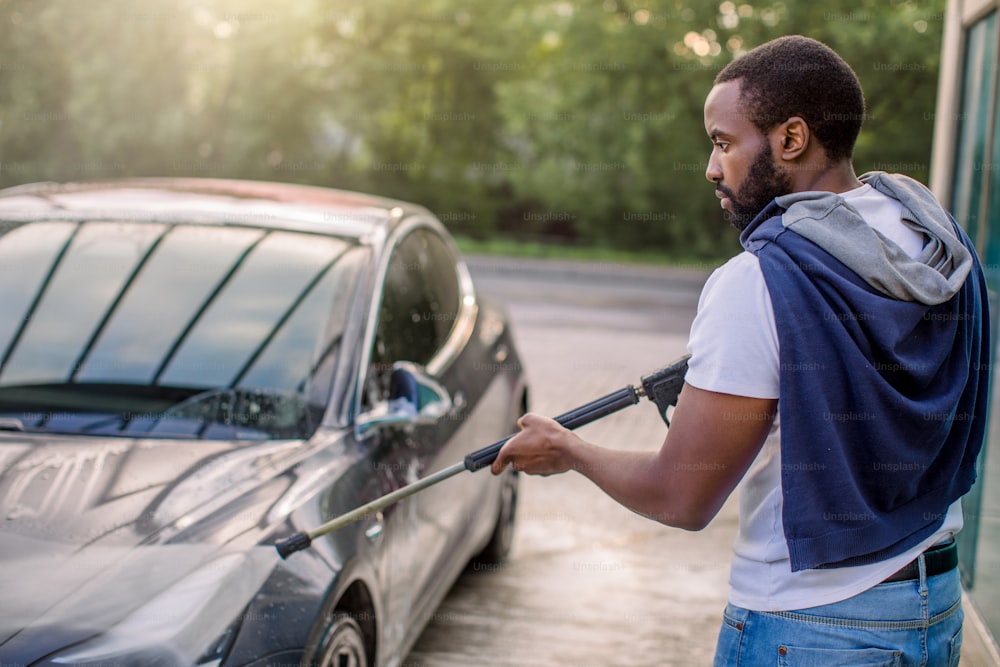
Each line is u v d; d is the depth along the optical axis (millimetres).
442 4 24656
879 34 17109
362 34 24922
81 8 19797
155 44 20641
